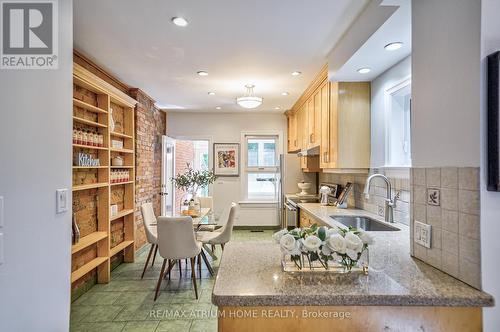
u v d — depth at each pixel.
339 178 3.90
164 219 2.73
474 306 0.99
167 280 3.20
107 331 2.21
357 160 2.79
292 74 3.30
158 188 5.13
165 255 2.79
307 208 3.34
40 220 1.20
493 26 1.00
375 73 2.55
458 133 1.10
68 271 1.40
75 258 2.77
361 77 2.66
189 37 2.37
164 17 2.04
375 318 1.01
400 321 1.01
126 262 3.79
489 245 1.01
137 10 1.95
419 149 1.34
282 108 5.32
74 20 2.09
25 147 1.12
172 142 5.64
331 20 2.08
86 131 2.88
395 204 2.26
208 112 5.74
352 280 1.11
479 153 1.02
